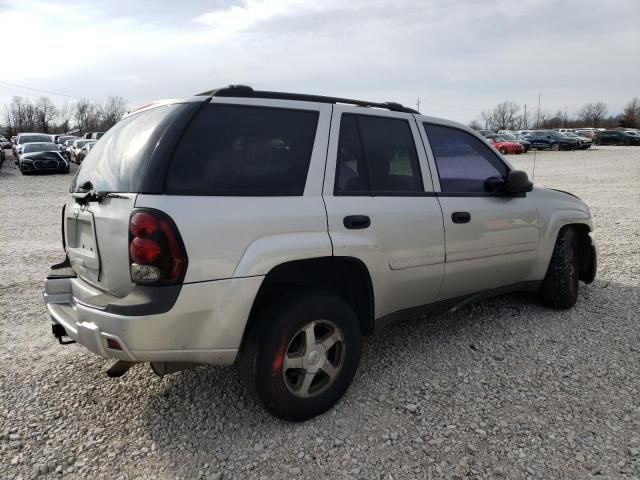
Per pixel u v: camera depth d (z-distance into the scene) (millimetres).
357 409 3090
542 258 4434
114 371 2922
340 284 3320
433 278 3576
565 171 22672
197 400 3221
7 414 3078
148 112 2990
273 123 2938
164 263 2441
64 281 3146
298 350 2916
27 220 10742
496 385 3342
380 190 3311
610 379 3398
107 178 2830
